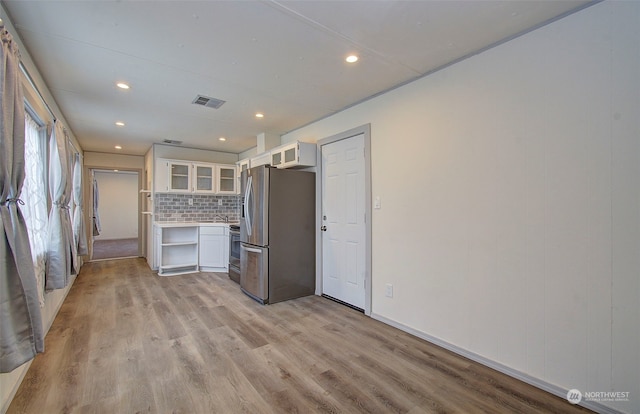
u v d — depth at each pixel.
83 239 4.54
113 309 3.39
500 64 2.16
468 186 2.35
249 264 3.87
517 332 2.06
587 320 1.77
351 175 3.52
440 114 2.55
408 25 1.96
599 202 1.73
